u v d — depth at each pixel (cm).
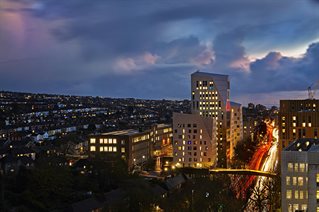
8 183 16775
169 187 19688
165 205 15688
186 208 15400
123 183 18062
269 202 17100
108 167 19200
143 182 18225
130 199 15600
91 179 18662
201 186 18612
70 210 14938
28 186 16312
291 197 14400
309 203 13988
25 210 14812
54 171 16862
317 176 13912
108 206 15425
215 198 16488
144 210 15112
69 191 17025
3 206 14488
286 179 14438
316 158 13950
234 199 17250
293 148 15700
